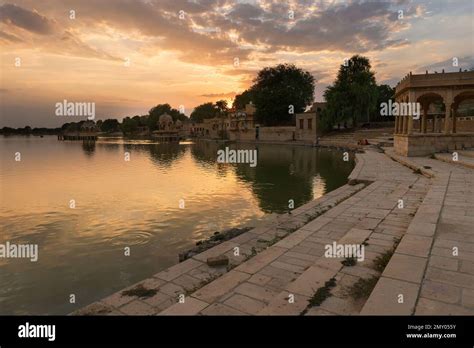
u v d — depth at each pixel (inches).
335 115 2003.0
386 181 559.2
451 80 831.7
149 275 300.7
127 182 860.0
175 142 3284.9
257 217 492.7
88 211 548.4
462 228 250.7
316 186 735.7
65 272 309.1
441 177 506.0
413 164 702.5
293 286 181.2
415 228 252.2
